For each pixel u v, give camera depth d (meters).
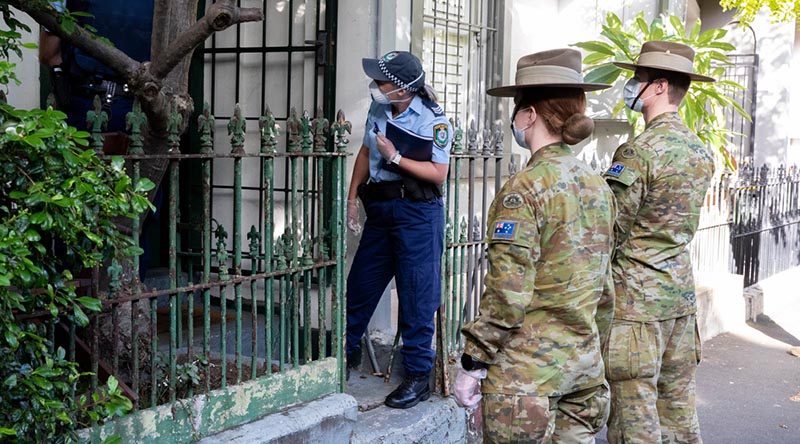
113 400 2.69
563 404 3.10
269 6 5.67
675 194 3.80
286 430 3.68
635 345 3.78
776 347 7.30
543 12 7.67
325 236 4.16
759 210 9.09
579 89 3.08
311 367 4.04
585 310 2.96
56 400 2.46
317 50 5.40
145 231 4.57
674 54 3.99
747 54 10.47
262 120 3.76
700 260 7.95
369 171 4.55
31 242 2.31
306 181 4.04
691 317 3.98
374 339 5.10
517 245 2.89
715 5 10.68
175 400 3.41
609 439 3.91
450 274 4.87
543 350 2.95
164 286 5.66
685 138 3.89
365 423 4.25
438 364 4.67
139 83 3.22
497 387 2.98
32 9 2.96
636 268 3.84
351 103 5.31
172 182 3.35
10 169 2.29
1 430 2.21
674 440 4.02
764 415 5.63
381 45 5.29
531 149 3.15
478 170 6.55
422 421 4.36
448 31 6.36
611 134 7.99
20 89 4.21
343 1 5.33
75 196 2.29
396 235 4.38
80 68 4.48
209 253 3.55
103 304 3.11
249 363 4.22
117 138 3.77
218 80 5.86
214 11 3.08
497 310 2.91
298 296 3.99
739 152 10.49
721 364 6.74
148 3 5.05
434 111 4.33
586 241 2.97
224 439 3.50
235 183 3.66
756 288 8.81
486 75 6.77
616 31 6.84
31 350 2.43
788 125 10.61
